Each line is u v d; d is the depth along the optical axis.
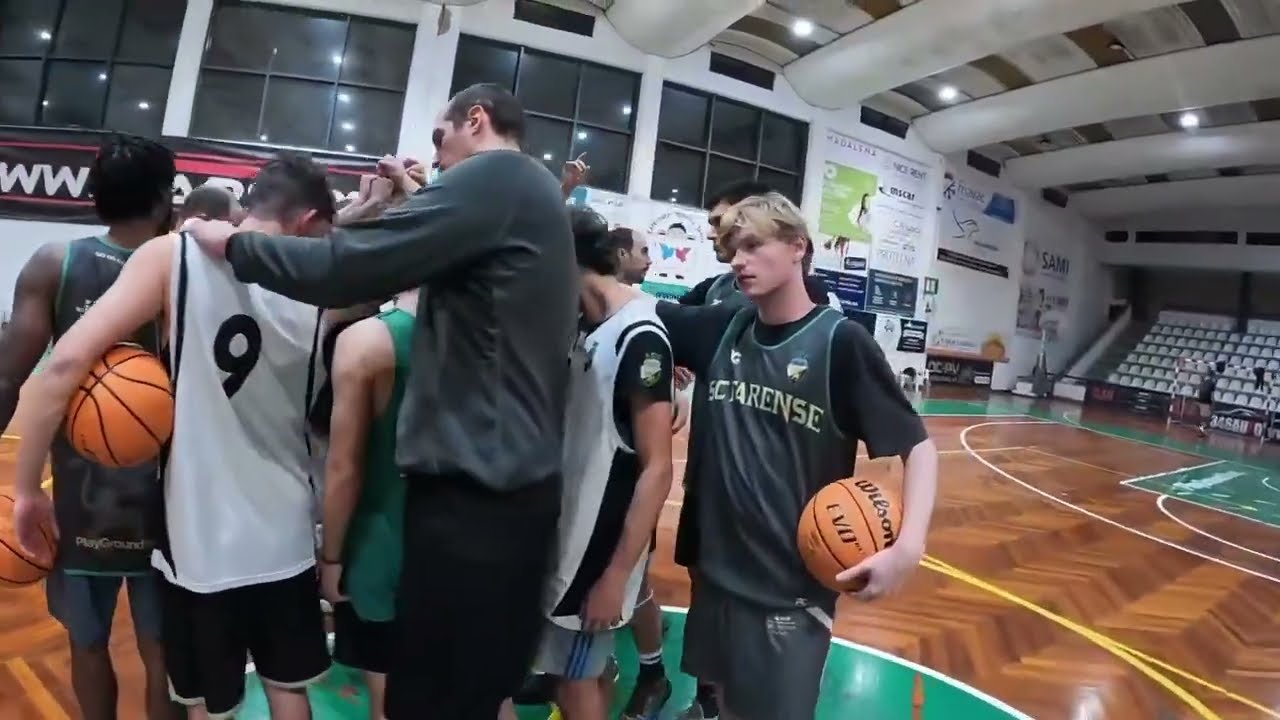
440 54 9.20
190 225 1.32
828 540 1.40
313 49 9.07
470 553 1.25
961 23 9.34
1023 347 17.42
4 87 9.06
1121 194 16.92
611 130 10.51
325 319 1.73
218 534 1.32
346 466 1.53
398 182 1.84
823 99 11.64
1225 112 12.17
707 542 1.63
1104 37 10.17
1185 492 7.52
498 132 1.45
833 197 12.51
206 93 8.88
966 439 9.45
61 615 1.55
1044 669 2.96
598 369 1.58
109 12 8.91
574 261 1.40
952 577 4.04
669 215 10.79
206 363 1.30
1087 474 7.91
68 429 1.26
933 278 14.27
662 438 1.55
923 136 13.62
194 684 1.38
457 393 1.28
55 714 2.03
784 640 1.53
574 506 1.57
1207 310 18.84
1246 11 9.02
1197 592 4.20
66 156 8.71
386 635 1.71
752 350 1.61
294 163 1.41
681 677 2.60
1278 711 2.80
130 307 1.25
